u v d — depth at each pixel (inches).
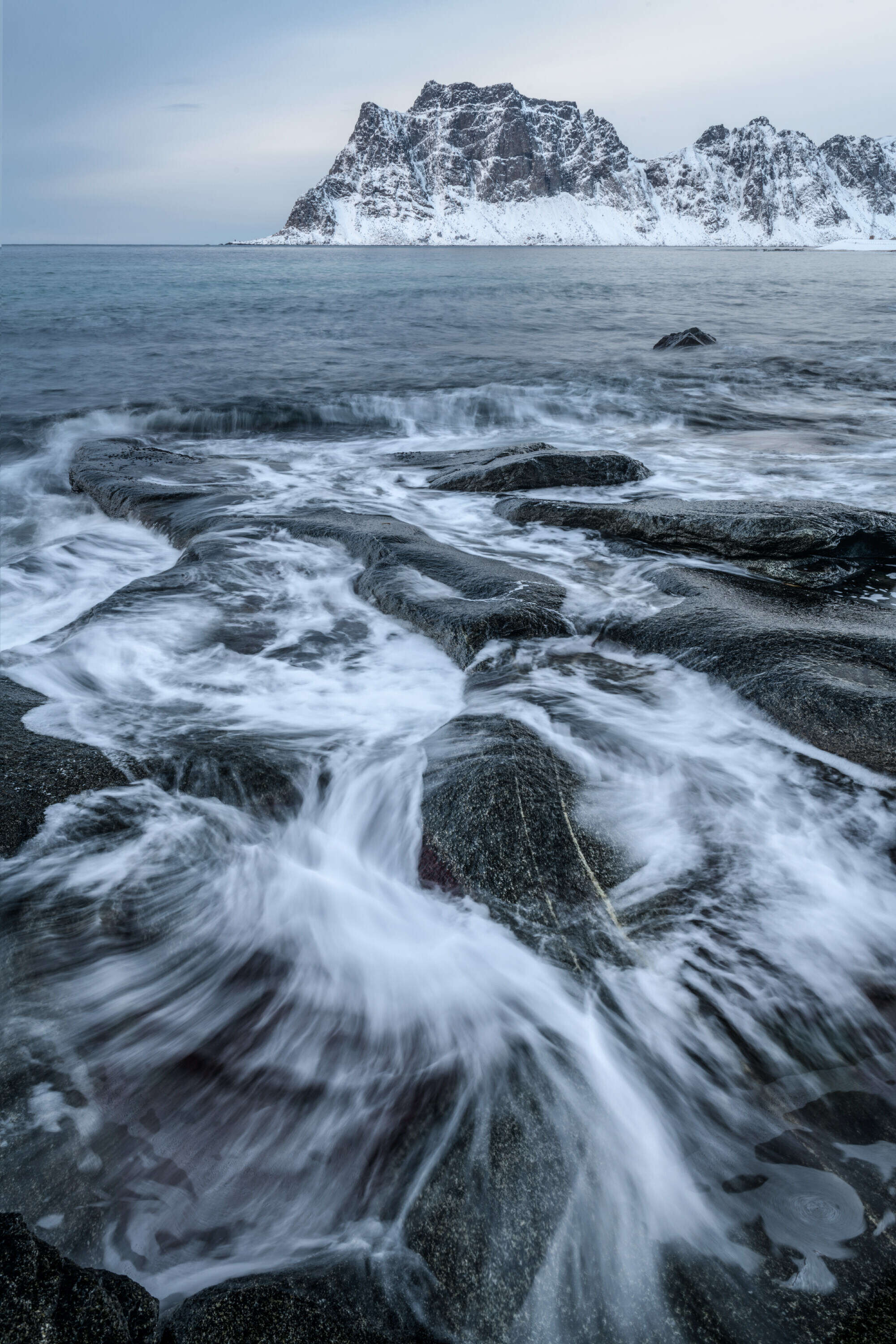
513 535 247.1
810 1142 72.0
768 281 1852.9
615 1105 74.9
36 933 90.4
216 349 736.3
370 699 149.4
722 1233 64.4
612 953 91.3
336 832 115.0
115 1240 64.9
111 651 161.6
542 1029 83.8
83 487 311.6
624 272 2416.3
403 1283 61.4
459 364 648.4
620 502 282.2
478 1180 67.6
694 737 133.2
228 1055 81.4
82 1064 78.7
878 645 148.7
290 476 333.1
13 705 137.4
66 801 110.2
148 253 5949.8
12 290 1499.8
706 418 466.3
